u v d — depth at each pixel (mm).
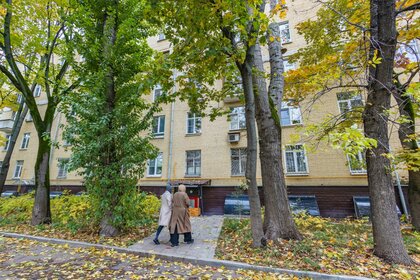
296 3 13867
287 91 9258
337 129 5371
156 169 14742
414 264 4020
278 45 7328
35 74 10250
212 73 6492
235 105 13891
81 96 6660
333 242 5176
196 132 14562
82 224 6992
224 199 12656
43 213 8148
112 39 7863
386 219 4320
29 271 4102
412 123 6438
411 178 6617
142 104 7570
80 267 4293
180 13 4500
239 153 13211
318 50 8656
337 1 7230
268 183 5875
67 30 9422
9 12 8359
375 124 4570
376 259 4195
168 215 5941
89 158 6379
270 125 6141
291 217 5660
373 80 4672
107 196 6426
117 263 4527
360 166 7895
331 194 10844
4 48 8789
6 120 19922
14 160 19438
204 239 6133
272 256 4508
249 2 3881
